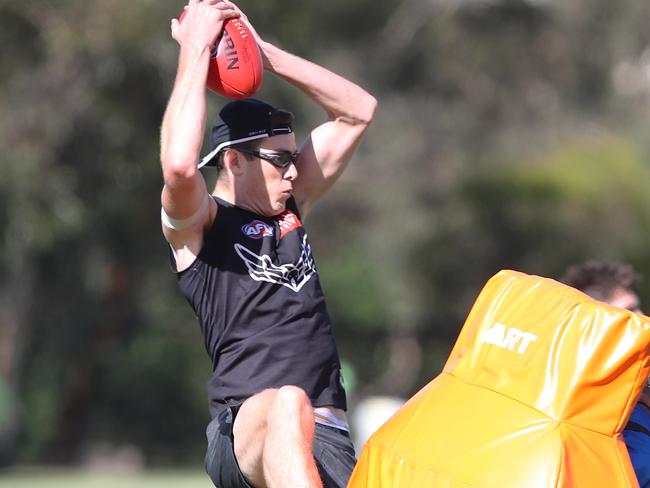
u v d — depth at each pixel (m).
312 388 18.03
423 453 16.47
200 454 119.75
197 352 121.31
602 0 130.12
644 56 134.00
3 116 80.12
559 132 120.88
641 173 110.94
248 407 17.52
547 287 17.03
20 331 102.12
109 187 84.94
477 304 17.64
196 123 17.92
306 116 92.00
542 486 15.55
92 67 79.44
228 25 19.02
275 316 18.19
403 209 119.50
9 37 78.69
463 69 129.75
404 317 123.75
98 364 108.69
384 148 126.81
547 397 16.09
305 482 16.09
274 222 18.78
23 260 94.19
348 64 130.62
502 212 108.62
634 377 16.16
